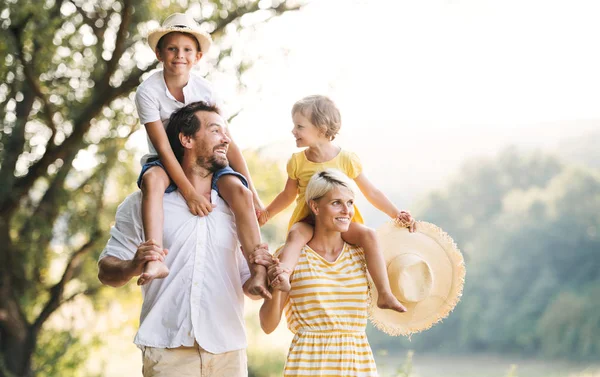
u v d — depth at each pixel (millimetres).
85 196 12844
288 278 3576
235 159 4277
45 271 13336
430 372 36906
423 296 4164
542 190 45906
